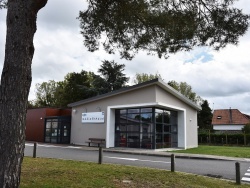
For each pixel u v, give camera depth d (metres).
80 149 21.27
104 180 8.00
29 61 5.15
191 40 9.24
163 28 9.22
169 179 8.63
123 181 8.06
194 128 29.50
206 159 16.64
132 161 14.09
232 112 59.38
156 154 18.36
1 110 4.80
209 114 63.00
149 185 7.73
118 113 24.94
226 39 8.55
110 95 24.52
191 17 8.66
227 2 8.27
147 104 22.11
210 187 7.98
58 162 11.62
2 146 4.68
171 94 24.33
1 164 4.62
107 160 14.08
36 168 9.73
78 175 8.59
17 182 4.73
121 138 24.31
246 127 40.88
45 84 62.53
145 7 8.71
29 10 5.23
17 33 5.07
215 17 8.34
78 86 49.25
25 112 4.98
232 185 8.48
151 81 21.72
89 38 9.67
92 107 26.23
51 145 24.97
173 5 8.93
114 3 8.67
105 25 9.25
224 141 36.72
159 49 9.84
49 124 30.19
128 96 23.48
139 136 23.05
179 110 26.34
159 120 23.39
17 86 4.89
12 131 4.74
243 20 8.18
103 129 24.97
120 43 9.92
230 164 14.21
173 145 25.73
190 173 10.70
